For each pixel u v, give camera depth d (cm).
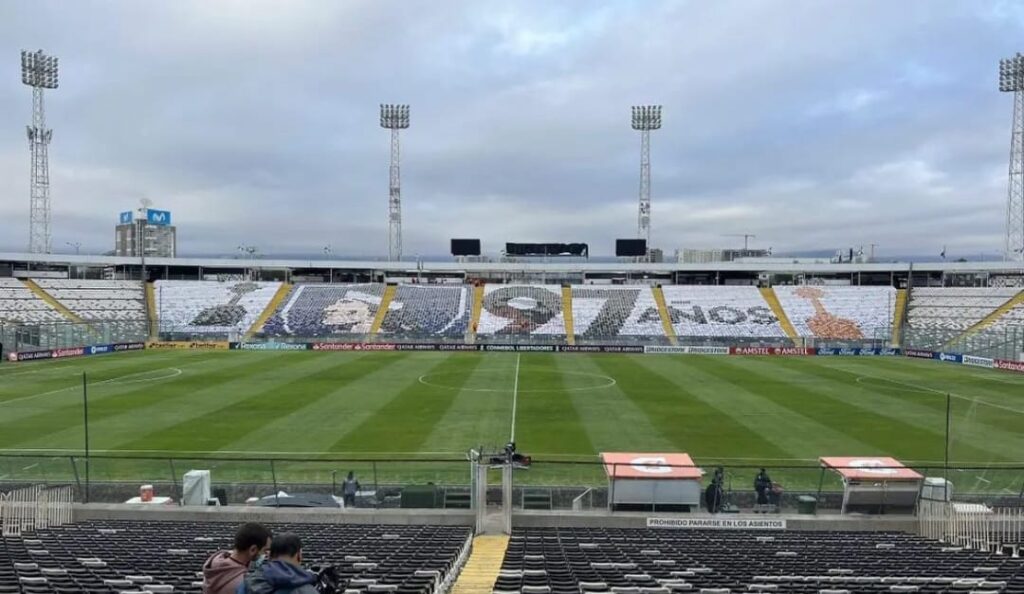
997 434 3544
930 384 5297
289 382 5159
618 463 2245
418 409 4119
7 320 7600
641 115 10038
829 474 2536
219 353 7331
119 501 2300
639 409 4169
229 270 10688
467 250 10638
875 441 3384
